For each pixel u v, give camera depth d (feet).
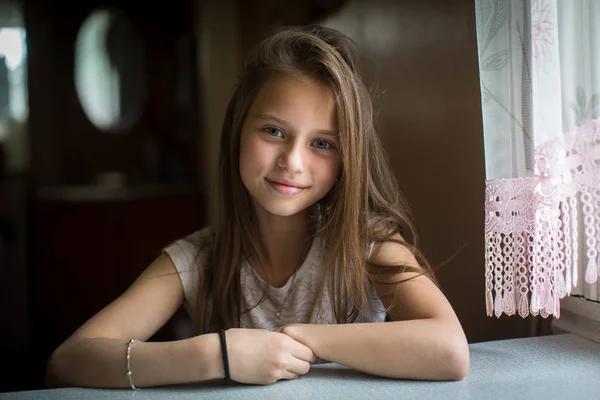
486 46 3.11
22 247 10.64
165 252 3.93
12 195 10.65
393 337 2.77
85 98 12.88
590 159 2.81
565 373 2.76
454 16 4.94
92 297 11.22
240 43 13.23
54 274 11.00
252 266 3.86
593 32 2.81
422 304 3.14
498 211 3.00
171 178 13.52
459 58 4.88
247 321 3.88
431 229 5.49
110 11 12.98
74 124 12.85
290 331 2.88
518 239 2.97
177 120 13.65
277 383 2.71
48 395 2.64
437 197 5.34
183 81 13.53
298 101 3.19
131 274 11.59
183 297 3.91
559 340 3.35
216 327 3.89
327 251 3.73
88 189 11.71
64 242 11.09
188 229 12.25
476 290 4.69
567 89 2.93
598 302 3.20
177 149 13.75
